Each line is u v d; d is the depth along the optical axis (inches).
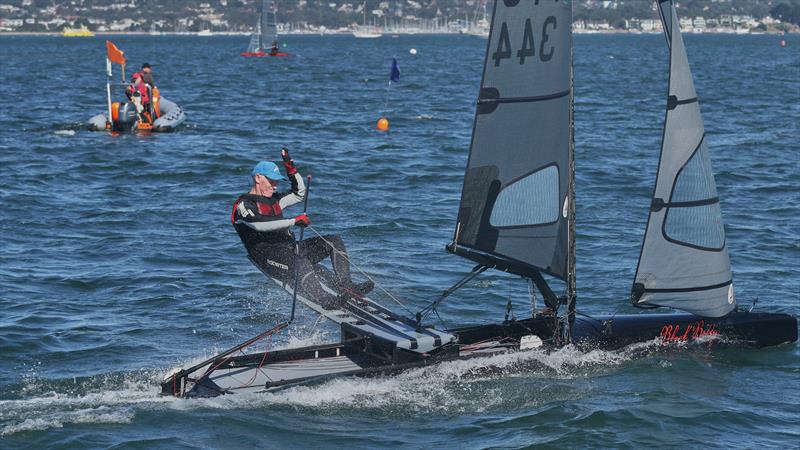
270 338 1680.6
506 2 1402.6
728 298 1595.7
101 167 3440.0
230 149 3897.6
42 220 2564.0
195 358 1569.9
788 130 4601.4
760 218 2608.3
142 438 1252.5
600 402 1382.9
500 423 1310.3
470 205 1448.1
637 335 1593.3
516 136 1445.6
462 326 1742.1
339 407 1354.6
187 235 2421.3
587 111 5610.2
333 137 4340.6
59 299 1883.6
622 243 2327.8
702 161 1545.3
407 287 1967.3
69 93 7022.6
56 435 1254.3
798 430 1302.9
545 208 1478.8
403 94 7057.1
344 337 1529.3
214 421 1306.6
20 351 1582.2
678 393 1418.6
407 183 3144.7
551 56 1437.0
